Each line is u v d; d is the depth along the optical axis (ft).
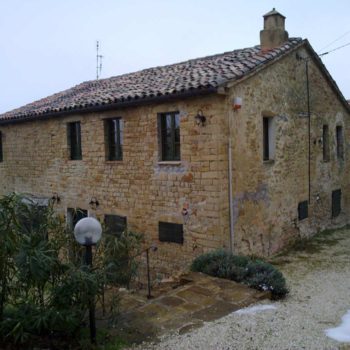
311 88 38.78
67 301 15.10
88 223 15.69
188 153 28.89
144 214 32.42
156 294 22.65
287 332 16.81
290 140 35.32
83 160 37.55
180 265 29.96
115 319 17.95
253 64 29.48
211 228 27.76
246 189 29.58
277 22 34.27
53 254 15.56
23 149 45.24
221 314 18.61
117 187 34.50
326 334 16.66
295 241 35.83
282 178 34.09
